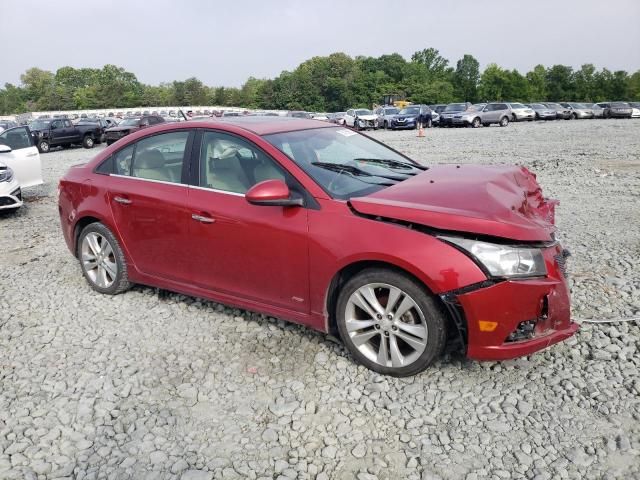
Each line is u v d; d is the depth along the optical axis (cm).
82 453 292
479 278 312
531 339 327
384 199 353
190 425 313
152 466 280
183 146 444
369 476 266
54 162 1992
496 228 312
